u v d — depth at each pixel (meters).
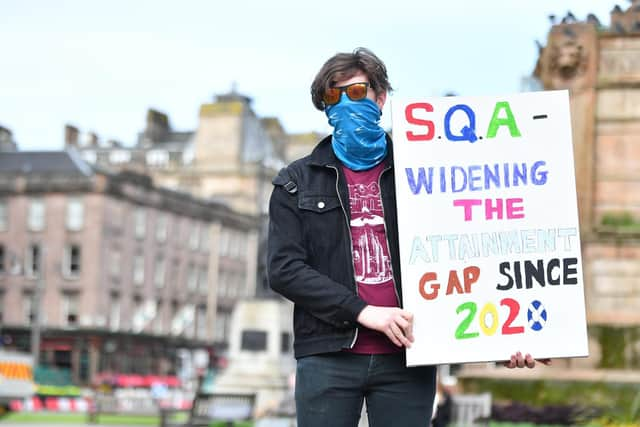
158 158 103.69
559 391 14.37
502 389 14.71
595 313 14.47
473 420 13.08
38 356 67.44
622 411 13.90
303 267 4.00
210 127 100.62
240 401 17.80
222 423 19.08
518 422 14.16
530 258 4.09
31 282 71.19
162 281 77.50
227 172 99.00
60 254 70.94
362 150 4.09
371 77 4.09
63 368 69.50
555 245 4.10
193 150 103.62
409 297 4.04
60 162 74.25
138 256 74.88
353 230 4.09
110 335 70.44
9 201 72.25
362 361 3.98
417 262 4.06
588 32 14.71
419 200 4.11
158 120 107.88
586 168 14.64
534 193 4.12
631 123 14.70
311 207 4.08
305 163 4.17
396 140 4.14
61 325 70.12
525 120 4.16
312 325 4.01
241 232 90.00
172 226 78.94
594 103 14.72
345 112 4.06
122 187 72.88
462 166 4.14
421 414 4.03
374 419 4.05
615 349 14.35
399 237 4.07
